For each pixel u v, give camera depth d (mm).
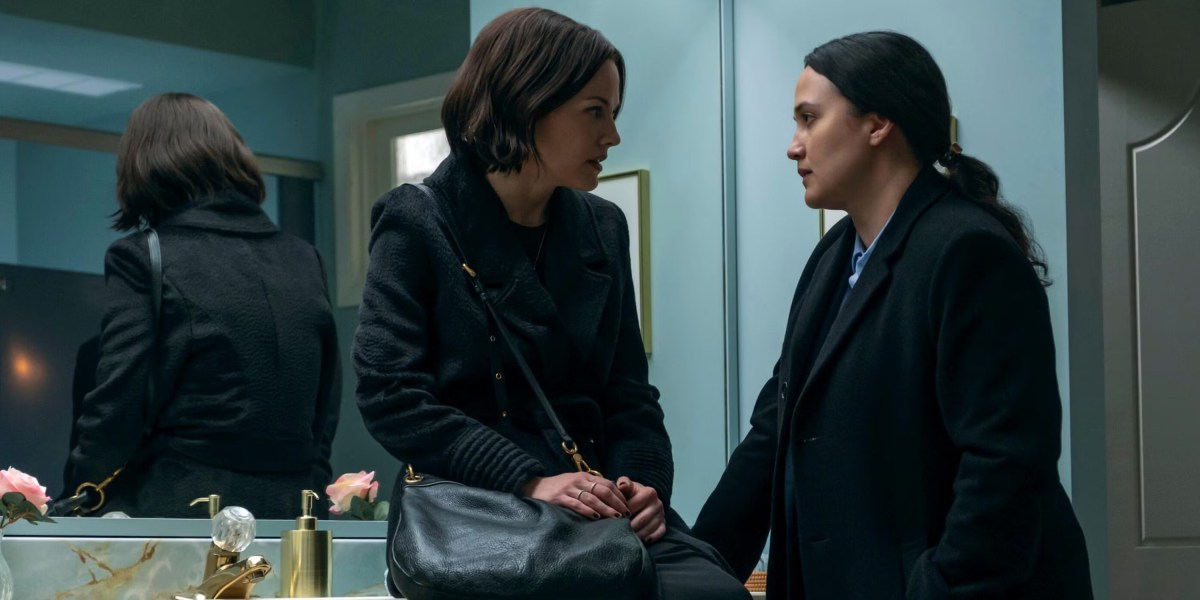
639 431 1745
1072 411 2512
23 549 1853
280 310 2145
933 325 1553
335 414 2195
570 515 1515
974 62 2645
